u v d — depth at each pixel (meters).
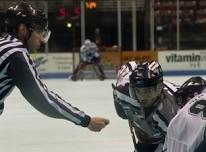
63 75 37.75
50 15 42.91
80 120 4.94
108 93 23.12
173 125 3.58
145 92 5.20
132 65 5.78
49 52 42.03
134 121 5.64
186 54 38.91
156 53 38.75
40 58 38.25
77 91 24.55
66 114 4.89
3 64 4.72
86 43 32.59
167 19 43.16
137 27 43.41
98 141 12.42
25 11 5.04
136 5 43.22
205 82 4.95
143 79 5.11
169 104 5.22
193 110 3.49
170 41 43.16
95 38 42.19
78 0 42.59
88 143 12.23
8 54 4.72
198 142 3.36
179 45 43.47
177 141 3.51
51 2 42.62
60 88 26.58
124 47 43.38
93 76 34.81
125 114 5.91
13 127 14.56
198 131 3.38
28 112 17.39
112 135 13.09
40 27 5.11
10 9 5.07
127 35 43.34
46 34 5.22
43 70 38.44
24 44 5.08
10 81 4.82
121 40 43.31
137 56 38.41
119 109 6.07
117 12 43.00
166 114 5.21
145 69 5.16
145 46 43.03
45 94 4.79
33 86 4.75
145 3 42.91
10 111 17.77
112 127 14.15
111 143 12.18
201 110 3.44
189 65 38.94
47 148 11.79
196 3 43.75
